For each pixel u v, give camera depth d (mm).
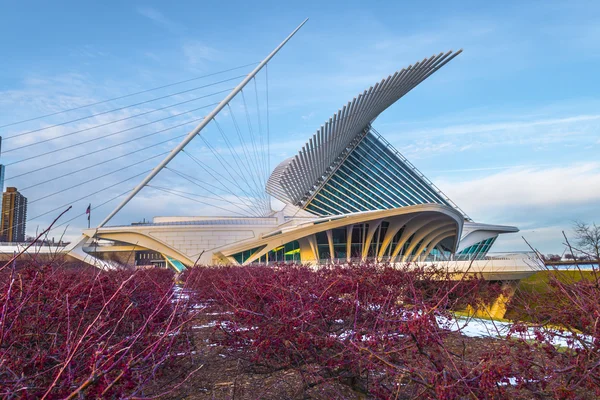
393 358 4449
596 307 3869
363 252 45156
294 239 44188
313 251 45188
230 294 7105
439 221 46438
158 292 6504
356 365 4918
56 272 5957
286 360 5434
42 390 3213
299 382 5836
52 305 4344
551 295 5207
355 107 46594
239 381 5871
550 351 4117
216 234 49375
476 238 72250
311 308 5352
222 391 5492
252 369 6035
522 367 4004
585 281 4246
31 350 3783
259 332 5352
